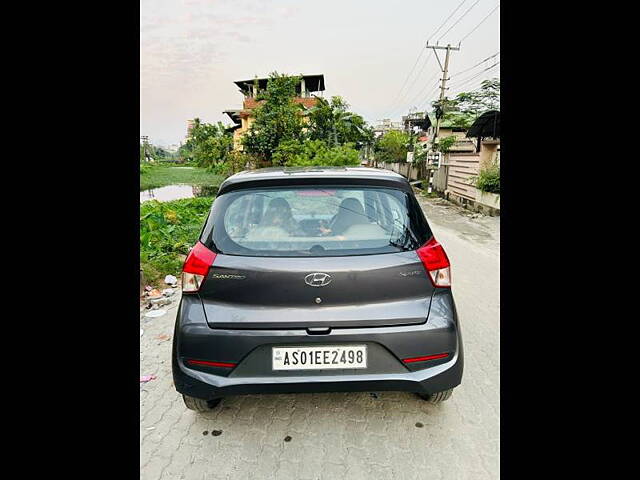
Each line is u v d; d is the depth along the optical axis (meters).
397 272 2.20
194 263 2.24
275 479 2.09
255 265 2.16
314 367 2.14
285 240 2.25
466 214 13.48
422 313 2.20
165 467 2.17
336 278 2.14
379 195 2.38
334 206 2.33
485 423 2.48
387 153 37.47
